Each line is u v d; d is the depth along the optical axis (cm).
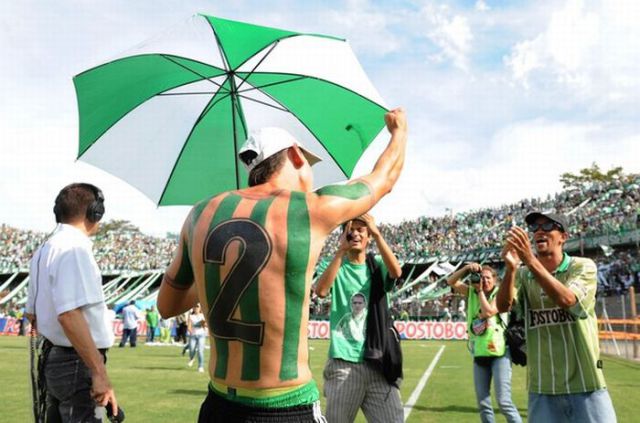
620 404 873
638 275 3366
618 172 6762
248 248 200
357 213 214
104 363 365
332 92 340
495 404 890
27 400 871
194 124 378
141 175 395
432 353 2117
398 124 242
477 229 5309
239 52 339
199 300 219
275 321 197
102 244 6894
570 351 409
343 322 449
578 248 4225
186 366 1546
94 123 377
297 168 230
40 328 358
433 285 4538
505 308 428
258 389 196
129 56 346
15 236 6906
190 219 221
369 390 441
